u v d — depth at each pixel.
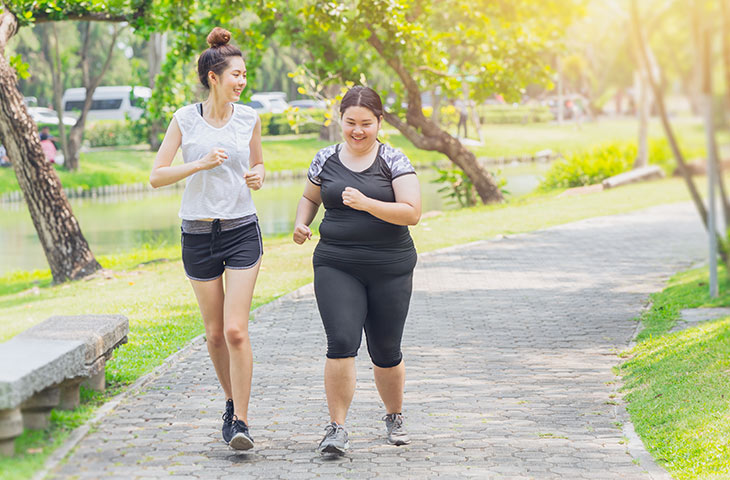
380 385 6.15
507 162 46.91
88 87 41.09
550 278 13.77
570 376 8.17
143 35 18.52
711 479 5.26
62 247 16.19
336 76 22.69
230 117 5.99
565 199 24.94
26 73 16.08
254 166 6.12
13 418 5.27
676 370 7.77
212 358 6.18
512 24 23.62
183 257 6.07
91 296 13.65
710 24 11.74
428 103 62.69
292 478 5.41
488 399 7.39
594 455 5.92
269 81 67.50
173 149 5.95
